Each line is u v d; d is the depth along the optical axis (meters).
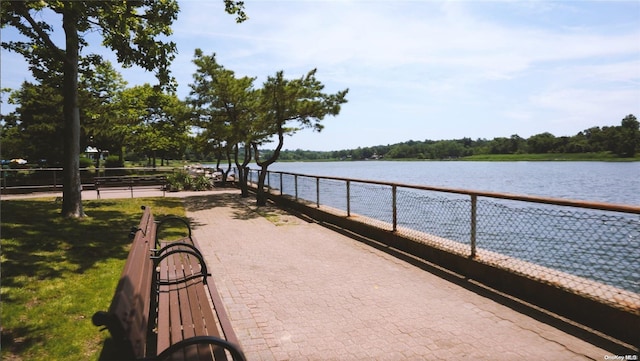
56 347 3.48
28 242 6.84
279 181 16.33
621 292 3.87
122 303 2.15
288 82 14.81
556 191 36.62
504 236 7.25
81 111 25.97
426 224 9.53
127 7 9.98
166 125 32.41
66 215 9.88
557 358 3.26
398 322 4.09
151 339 3.86
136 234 3.90
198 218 11.42
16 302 4.35
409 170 94.12
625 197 30.69
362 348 3.54
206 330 2.84
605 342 3.50
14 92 28.89
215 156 27.47
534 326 3.88
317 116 15.40
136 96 33.03
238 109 18.23
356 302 4.68
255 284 5.43
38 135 23.25
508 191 37.22
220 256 7.00
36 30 9.14
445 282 5.33
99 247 6.98
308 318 4.24
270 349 3.54
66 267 5.72
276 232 9.26
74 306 4.38
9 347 3.44
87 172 25.08
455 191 5.73
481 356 3.34
